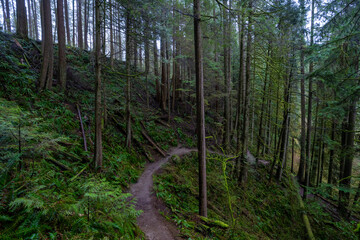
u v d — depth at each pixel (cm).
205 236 511
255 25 646
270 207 937
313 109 1298
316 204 864
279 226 826
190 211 646
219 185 869
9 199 250
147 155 1088
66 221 258
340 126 1019
